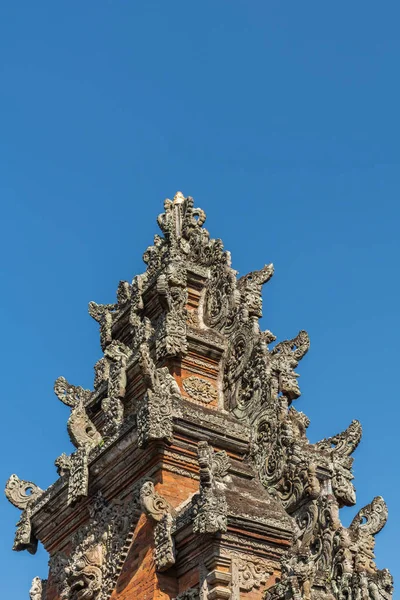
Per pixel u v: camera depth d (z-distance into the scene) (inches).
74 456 1032.8
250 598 780.6
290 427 898.1
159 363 1033.5
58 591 1046.4
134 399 1059.3
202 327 1096.2
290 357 1021.2
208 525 780.6
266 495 868.6
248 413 966.4
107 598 914.1
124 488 964.6
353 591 743.1
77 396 1221.1
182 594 807.7
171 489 898.1
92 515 996.6
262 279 1088.2
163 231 1155.3
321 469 887.7
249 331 1024.2
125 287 1244.5
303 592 733.3
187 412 931.3
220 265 1114.7
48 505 1077.8
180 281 1073.5
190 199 1178.6
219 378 1042.7
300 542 812.6
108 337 1224.2
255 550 804.6
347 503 895.1
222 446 938.7
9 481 1153.4
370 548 794.8
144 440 898.7
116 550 930.1
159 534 842.8
